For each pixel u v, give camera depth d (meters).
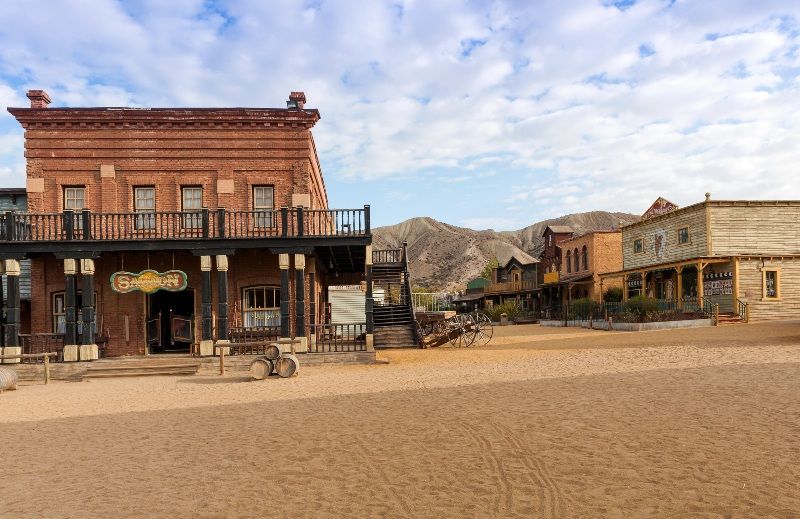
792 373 13.67
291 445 9.14
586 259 52.53
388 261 33.84
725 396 11.30
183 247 21.33
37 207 23.50
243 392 15.19
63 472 8.23
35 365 20.50
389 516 6.14
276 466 8.08
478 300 80.50
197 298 23.69
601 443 8.42
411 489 6.93
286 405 12.74
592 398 11.77
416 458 8.14
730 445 8.03
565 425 9.57
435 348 26.58
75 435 10.59
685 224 36.59
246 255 23.86
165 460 8.63
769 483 6.57
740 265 32.81
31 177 23.61
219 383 17.48
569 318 43.56
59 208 23.61
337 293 33.94
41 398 15.60
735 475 6.86
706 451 7.82
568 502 6.30
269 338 22.69
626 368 16.16
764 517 5.70
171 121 23.94
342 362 21.17
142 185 23.92
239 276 23.78
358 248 23.33
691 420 9.51
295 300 21.72
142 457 8.86
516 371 16.78
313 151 26.20
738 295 32.62
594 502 6.27
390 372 18.30
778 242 34.44
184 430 10.61
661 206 40.09
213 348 21.33
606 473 7.16
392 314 29.81
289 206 24.06
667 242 38.81
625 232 45.06
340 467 7.90
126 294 23.48
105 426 11.30
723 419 9.48
